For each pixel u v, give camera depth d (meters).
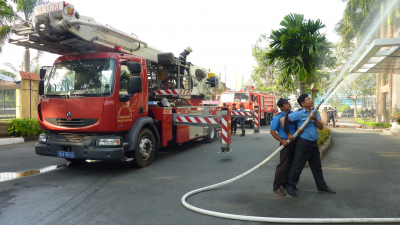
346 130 17.62
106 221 3.56
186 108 9.17
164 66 8.81
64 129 6.01
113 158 5.70
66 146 5.93
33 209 3.99
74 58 6.34
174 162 7.36
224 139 7.10
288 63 8.65
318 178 4.73
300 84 8.83
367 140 12.13
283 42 8.31
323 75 11.43
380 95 20.50
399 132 13.79
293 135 4.54
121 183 5.36
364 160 7.60
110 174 6.08
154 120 7.50
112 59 6.07
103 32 6.80
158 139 7.37
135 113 6.51
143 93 6.85
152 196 4.57
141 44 8.07
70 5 5.98
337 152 8.91
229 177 5.80
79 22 5.94
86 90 6.00
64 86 6.21
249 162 7.34
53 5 5.86
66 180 5.59
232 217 3.61
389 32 17.61
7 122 12.12
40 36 6.19
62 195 4.64
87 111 5.84
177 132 8.54
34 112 14.31
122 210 3.95
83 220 3.60
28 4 17.47
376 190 4.86
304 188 5.00
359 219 3.46
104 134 5.92
